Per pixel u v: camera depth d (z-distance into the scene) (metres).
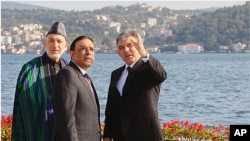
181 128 17.41
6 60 161.38
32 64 8.49
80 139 7.83
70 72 7.91
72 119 7.75
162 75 8.34
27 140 8.28
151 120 8.47
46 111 8.27
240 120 38.75
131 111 8.51
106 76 88.56
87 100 7.96
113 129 8.88
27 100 8.28
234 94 62.81
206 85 76.38
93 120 8.02
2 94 56.50
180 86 73.44
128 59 8.55
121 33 8.58
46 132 8.23
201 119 38.91
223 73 105.75
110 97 8.87
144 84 8.49
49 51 8.48
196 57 185.88
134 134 8.50
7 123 15.52
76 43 8.12
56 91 7.84
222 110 45.34
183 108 46.19
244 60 164.00
